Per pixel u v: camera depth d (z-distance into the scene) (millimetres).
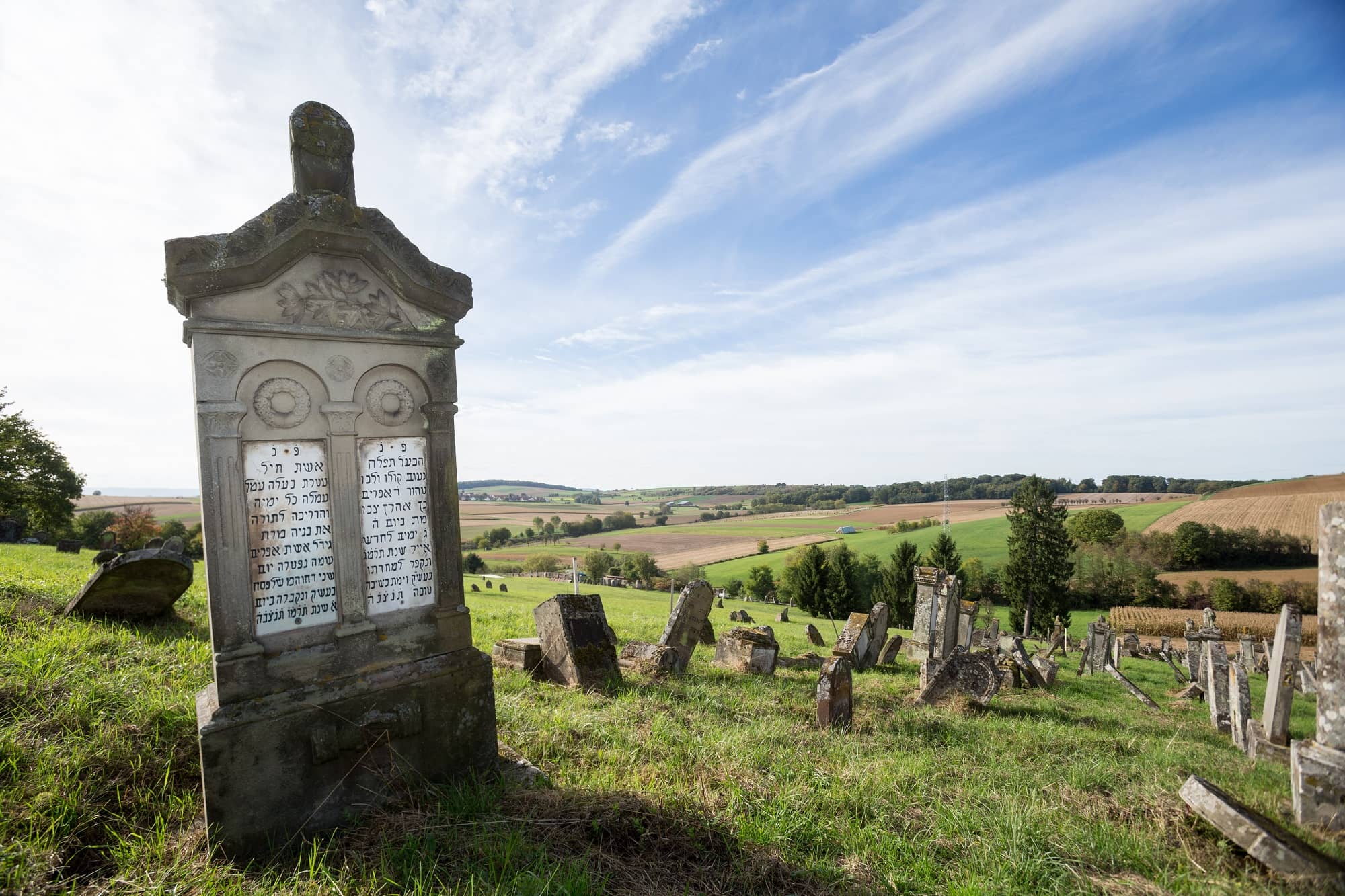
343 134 4895
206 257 4117
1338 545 4164
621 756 5398
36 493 39344
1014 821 4277
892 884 3643
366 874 3578
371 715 4480
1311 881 3488
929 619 16219
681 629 10844
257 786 4031
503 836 3861
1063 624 41000
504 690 7508
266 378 4395
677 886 3520
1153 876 3773
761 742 6082
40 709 4625
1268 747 7375
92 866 3570
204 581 13992
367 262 4820
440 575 5094
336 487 4625
